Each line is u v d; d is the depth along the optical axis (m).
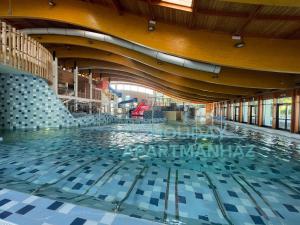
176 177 3.28
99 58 15.30
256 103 14.23
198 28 6.71
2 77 7.46
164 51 7.17
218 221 2.04
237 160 4.51
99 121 11.90
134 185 2.88
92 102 20.23
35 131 7.50
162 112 20.45
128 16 7.60
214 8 5.04
